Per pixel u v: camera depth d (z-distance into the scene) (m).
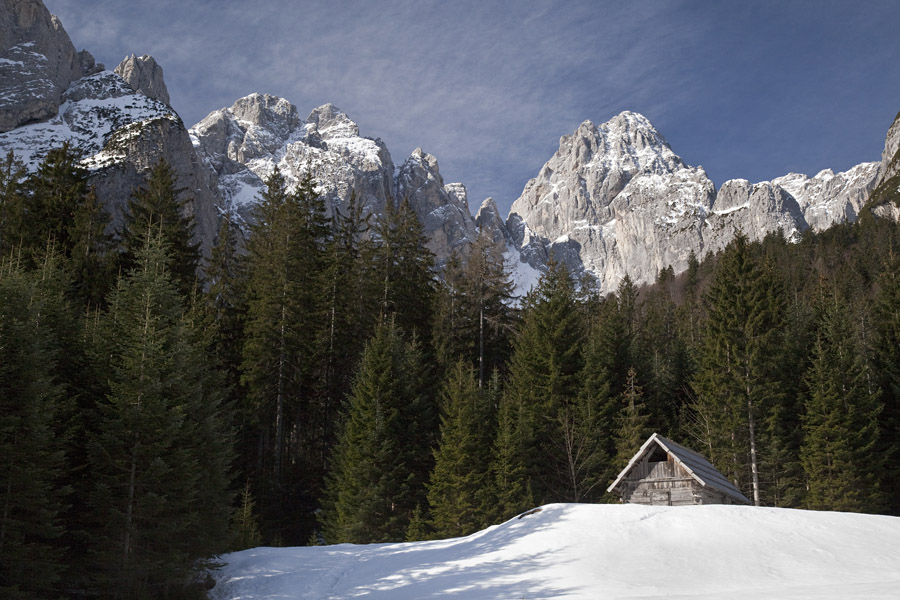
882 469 44.91
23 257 43.38
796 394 52.00
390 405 45.00
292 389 51.31
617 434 50.34
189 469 26.69
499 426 45.28
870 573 19.69
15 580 21.45
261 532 43.47
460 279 59.22
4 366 22.41
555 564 22.00
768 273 57.38
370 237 62.69
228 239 66.12
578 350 54.47
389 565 26.36
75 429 25.20
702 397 50.06
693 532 23.92
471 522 40.22
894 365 51.56
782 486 46.84
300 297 51.03
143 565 24.44
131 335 27.44
